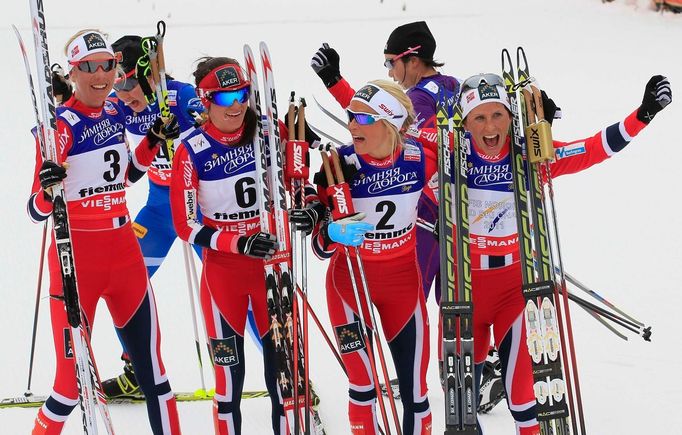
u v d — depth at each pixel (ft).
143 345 52.80
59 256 47.32
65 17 237.04
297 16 233.55
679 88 160.15
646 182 116.98
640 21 220.84
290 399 48.70
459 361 47.11
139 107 62.95
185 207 49.80
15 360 73.05
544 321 47.57
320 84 160.56
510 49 191.72
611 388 65.31
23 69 181.37
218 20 230.89
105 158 51.49
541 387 47.50
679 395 63.72
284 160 52.49
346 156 49.93
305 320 48.93
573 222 103.96
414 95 63.31
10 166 126.31
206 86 48.24
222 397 51.42
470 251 50.39
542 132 48.39
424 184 50.70
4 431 59.62
